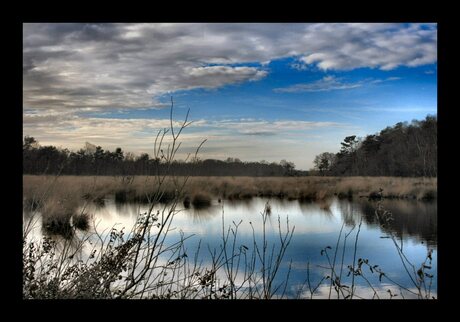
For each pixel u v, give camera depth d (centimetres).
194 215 1179
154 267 377
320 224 1115
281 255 378
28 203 417
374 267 346
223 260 376
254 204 1589
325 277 366
